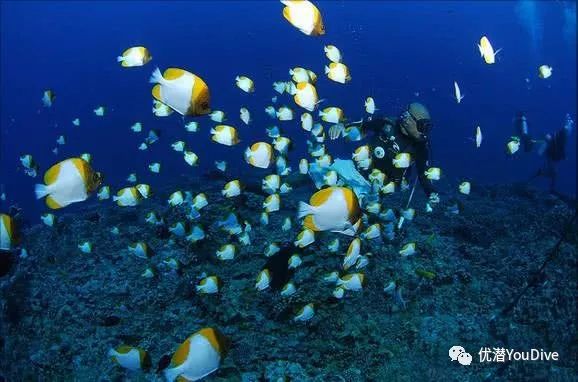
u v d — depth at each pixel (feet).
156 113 8.73
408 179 8.30
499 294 6.74
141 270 7.14
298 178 11.59
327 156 8.18
